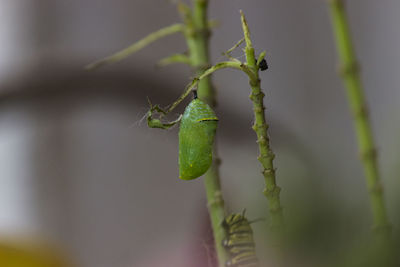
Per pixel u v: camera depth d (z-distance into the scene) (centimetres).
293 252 46
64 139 114
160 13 113
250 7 108
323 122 104
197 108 54
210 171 60
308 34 108
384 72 105
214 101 61
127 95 93
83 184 121
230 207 59
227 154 81
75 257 90
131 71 94
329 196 46
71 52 105
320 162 58
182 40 110
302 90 106
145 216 116
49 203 120
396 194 46
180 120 54
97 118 105
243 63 53
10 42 114
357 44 107
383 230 46
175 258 62
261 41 108
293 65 108
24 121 101
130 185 118
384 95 103
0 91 95
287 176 50
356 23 107
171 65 95
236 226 58
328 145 75
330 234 46
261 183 53
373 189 53
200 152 54
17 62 100
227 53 53
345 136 95
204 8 63
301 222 46
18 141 114
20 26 116
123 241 116
